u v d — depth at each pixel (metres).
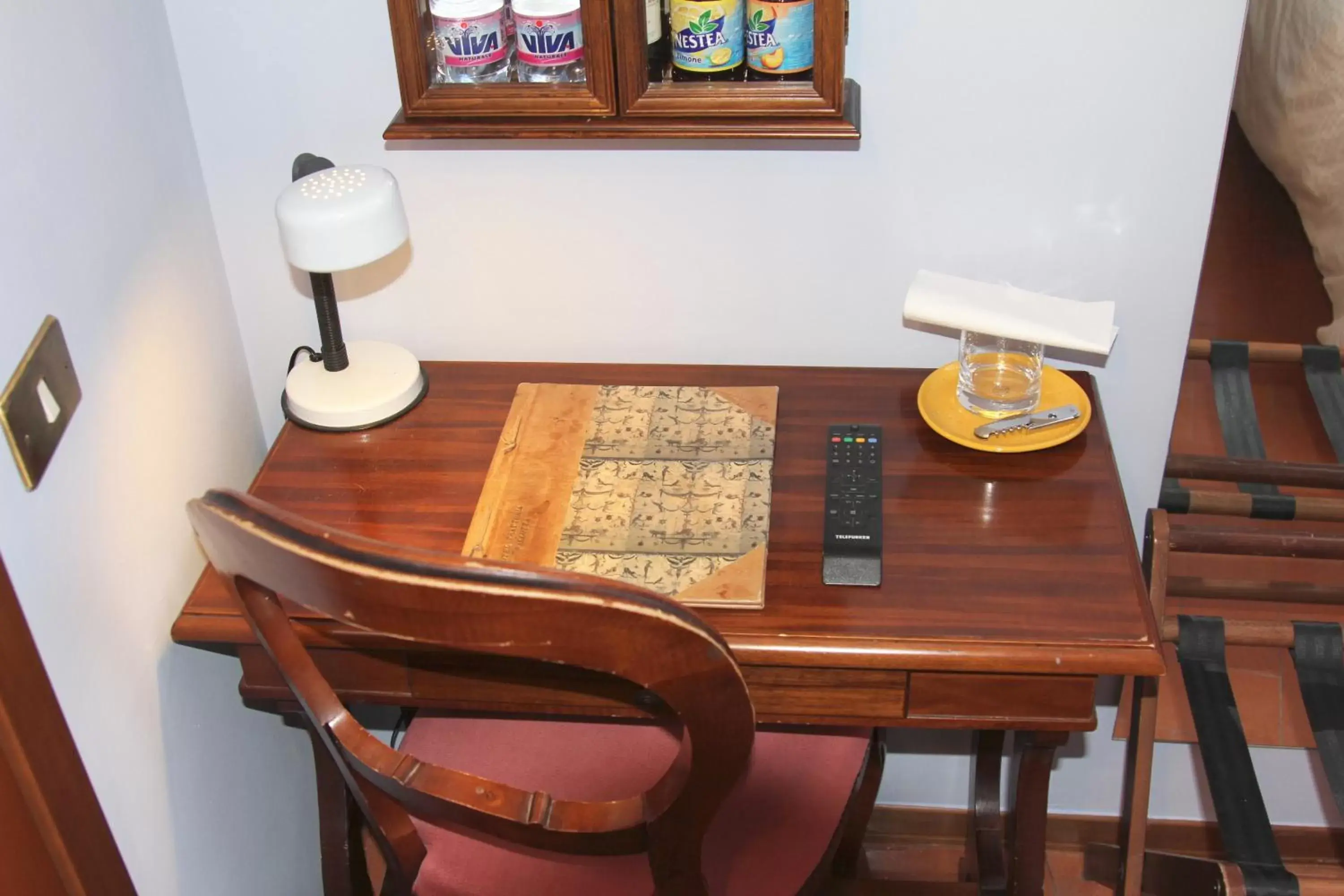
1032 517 1.15
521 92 1.12
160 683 1.18
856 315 1.35
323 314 1.28
